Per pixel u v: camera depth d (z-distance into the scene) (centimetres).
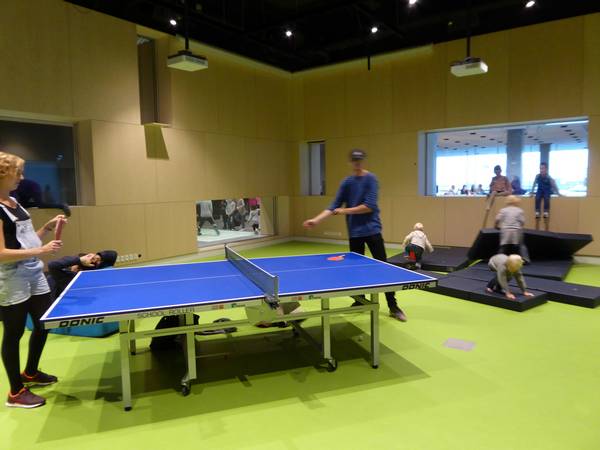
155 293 263
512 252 577
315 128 946
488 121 755
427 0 733
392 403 257
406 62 825
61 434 230
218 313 446
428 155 849
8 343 249
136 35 653
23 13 525
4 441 224
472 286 492
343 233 929
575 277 584
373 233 396
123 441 222
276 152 934
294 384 284
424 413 244
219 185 806
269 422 238
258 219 1006
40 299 267
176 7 638
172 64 553
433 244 827
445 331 378
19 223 247
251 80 866
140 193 669
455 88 780
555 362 310
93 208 605
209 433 228
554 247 627
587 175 685
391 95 846
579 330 374
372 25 775
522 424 231
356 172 396
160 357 331
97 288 277
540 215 717
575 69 680
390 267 341
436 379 287
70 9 570
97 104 604
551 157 740
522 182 775
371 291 275
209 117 780
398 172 852
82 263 379
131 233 657
